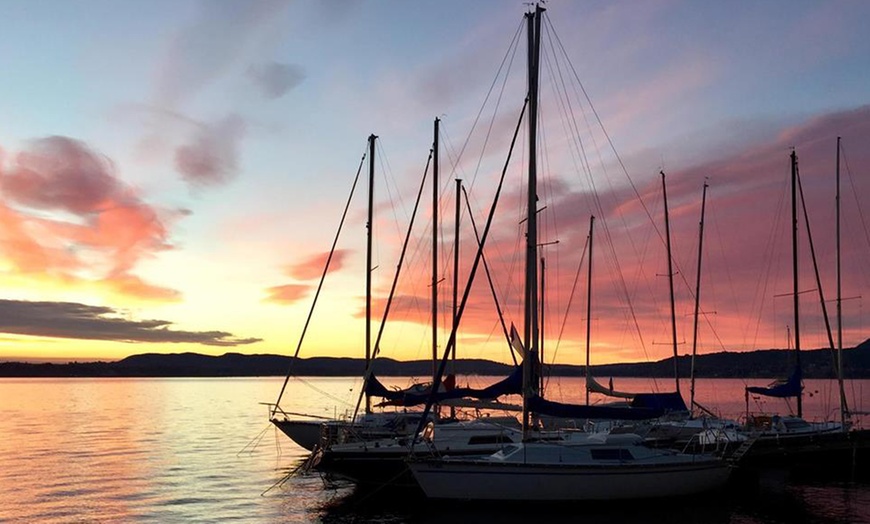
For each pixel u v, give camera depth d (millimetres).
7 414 86812
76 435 57875
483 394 25906
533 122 27516
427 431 27703
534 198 27109
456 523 23453
